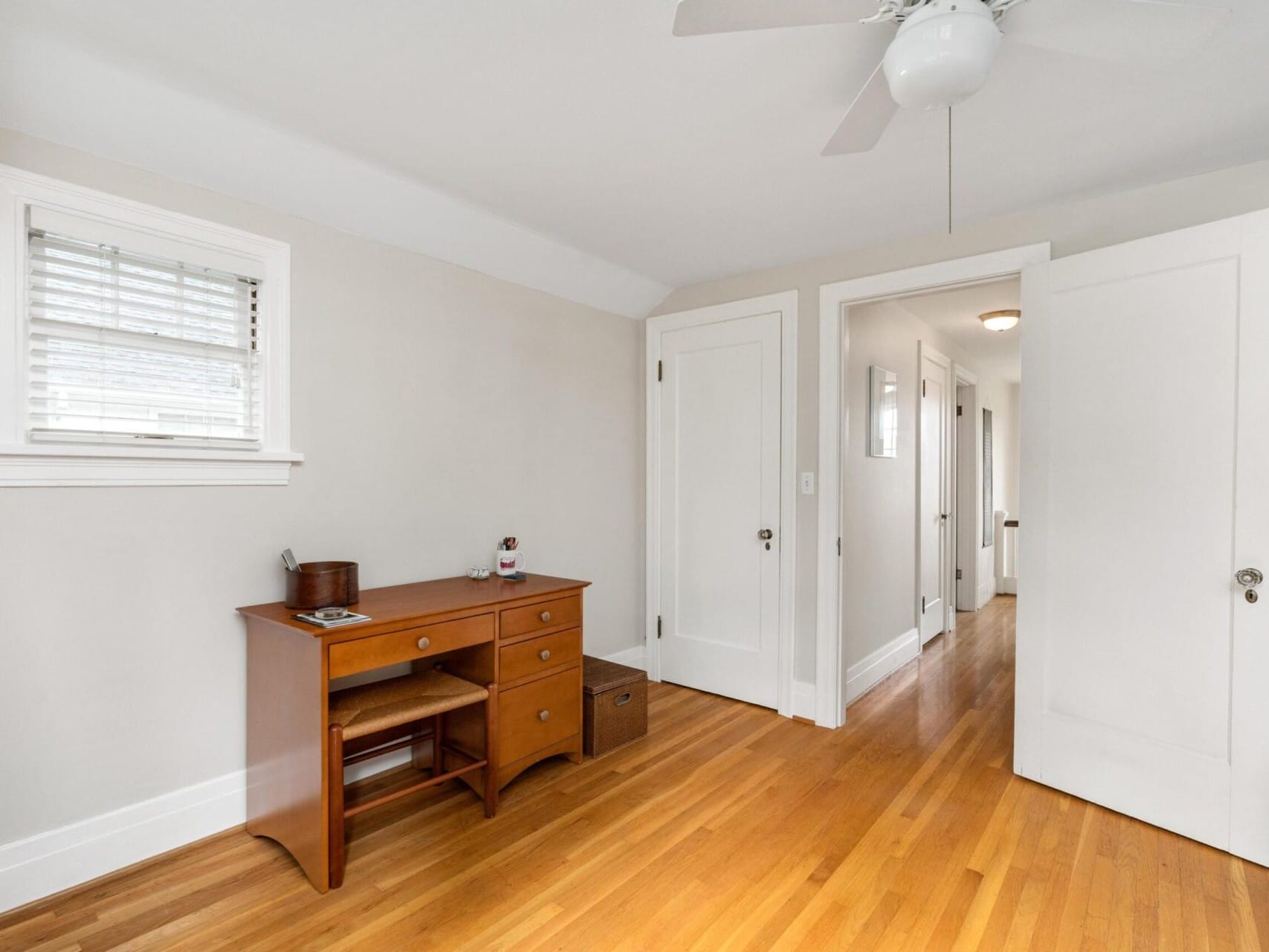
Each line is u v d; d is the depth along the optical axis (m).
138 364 1.98
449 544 2.77
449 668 2.44
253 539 2.17
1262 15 1.44
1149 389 2.19
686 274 3.38
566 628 2.57
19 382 1.75
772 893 1.82
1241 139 2.00
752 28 1.24
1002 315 4.09
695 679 3.56
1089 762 2.34
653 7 1.44
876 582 3.75
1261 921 1.71
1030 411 2.50
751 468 3.32
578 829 2.14
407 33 1.54
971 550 5.81
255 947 1.60
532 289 3.11
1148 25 1.21
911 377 4.25
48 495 1.78
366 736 2.49
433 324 2.69
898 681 3.77
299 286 2.27
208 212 2.06
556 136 2.02
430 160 2.18
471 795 2.38
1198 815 2.08
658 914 1.73
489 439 2.92
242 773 2.15
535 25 1.51
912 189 2.37
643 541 3.78
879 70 1.37
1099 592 2.32
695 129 1.97
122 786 1.91
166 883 1.84
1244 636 1.99
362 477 2.46
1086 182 2.29
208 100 1.83
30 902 1.74
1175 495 2.14
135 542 1.92
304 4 1.43
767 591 3.27
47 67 1.61
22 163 1.73
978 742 2.88
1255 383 1.97
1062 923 1.70
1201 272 2.08
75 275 1.85
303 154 2.08
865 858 1.99
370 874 1.90
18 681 1.73
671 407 3.64
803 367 3.14
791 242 2.89
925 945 1.62
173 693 2.00
